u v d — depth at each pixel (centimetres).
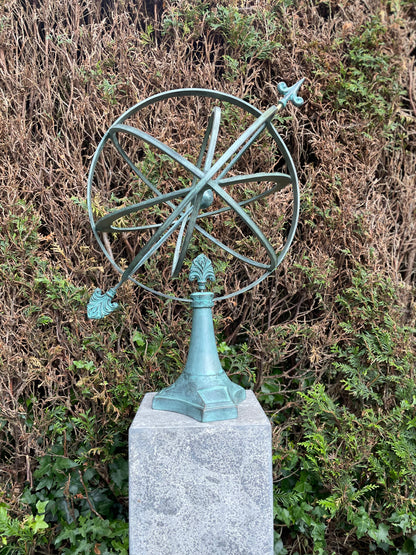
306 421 224
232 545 143
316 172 234
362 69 251
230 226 229
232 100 152
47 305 220
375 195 250
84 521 206
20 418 211
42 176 229
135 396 215
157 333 226
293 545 219
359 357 232
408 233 254
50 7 238
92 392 213
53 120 231
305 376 237
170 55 240
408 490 215
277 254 231
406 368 223
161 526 144
